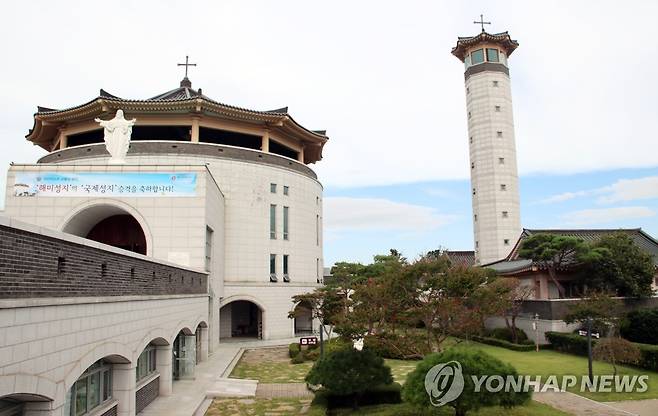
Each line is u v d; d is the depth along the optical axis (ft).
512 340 114.73
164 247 93.09
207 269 104.32
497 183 177.06
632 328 98.37
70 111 127.03
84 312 34.50
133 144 124.26
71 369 32.09
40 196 91.81
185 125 130.11
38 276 27.94
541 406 57.67
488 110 182.39
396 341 74.13
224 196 127.85
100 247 37.70
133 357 46.78
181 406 59.41
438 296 74.13
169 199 94.32
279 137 145.28
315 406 56.90
